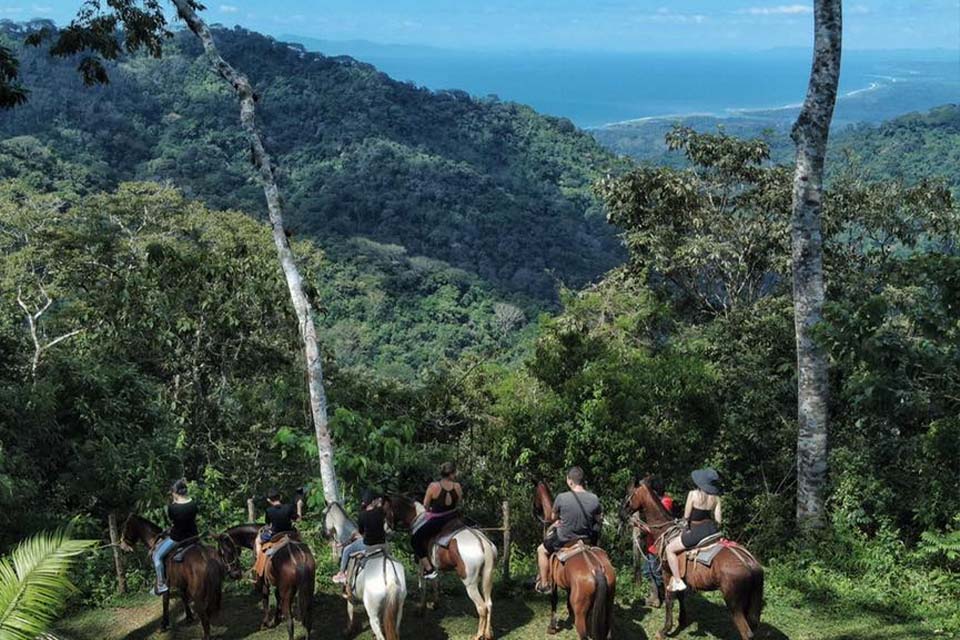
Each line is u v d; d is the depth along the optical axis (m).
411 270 112.81
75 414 17.27
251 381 21.66
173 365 21.19
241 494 18.27
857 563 11.94
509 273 128.50
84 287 22.94
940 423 12.10
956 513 12.02
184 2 15.85
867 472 13.30
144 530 11.00
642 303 23.30
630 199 27.92
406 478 17.39
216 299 20.67
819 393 13.88
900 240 26.86
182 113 178.00
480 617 9.66
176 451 18.09
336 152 173.25
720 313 27.45
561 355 18.48
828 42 13.59
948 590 10.98
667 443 16.16
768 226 26.36
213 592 9.62
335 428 15.86
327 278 103.06
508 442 16.44
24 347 21.31
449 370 21.62
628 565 12.77
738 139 27.55
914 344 12.30
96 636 10.44
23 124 138.25
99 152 140.12
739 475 16.31
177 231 40.66
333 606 11.27
